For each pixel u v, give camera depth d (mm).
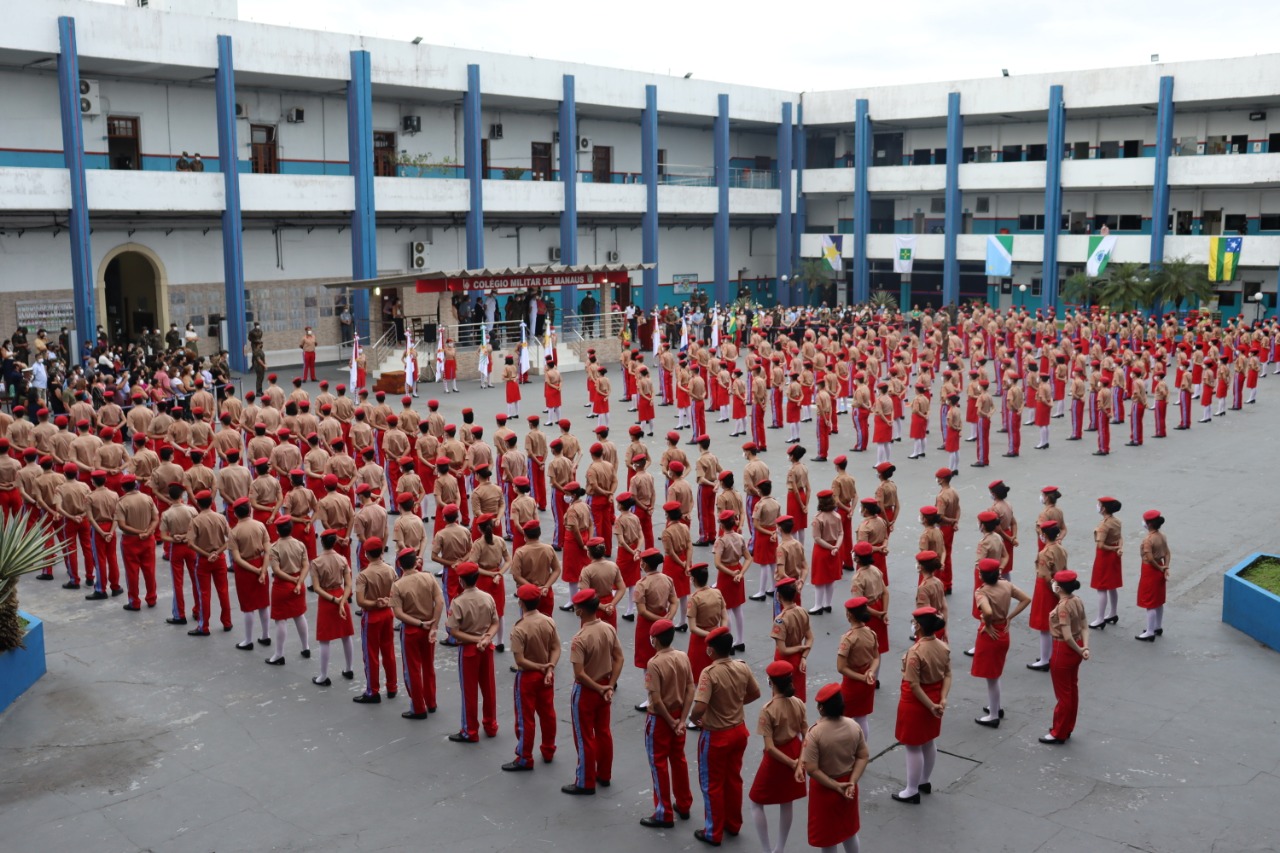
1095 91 47250
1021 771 10906
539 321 41250
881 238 54000
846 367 34562
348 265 42500
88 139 35000
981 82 49969
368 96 37969
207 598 14938
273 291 40156
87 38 31641
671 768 10070
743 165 58625
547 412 30188
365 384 33625
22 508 18312
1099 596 14992
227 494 17859
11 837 9828
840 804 8688
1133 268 45812
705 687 9430
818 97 54594
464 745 11672
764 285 60188
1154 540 14273
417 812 10219
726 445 27188
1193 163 45656
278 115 39719
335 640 14906
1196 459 25625
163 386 28203
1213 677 13266
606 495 17844
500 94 42219
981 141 53594
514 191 43156
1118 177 47625
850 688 11148
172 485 17391
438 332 36469
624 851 9516
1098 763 11062
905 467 24922
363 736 11891
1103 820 9930
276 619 13859
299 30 36281
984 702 12602
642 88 47469
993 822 9914
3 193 30500
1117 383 29516
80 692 13117
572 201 45000
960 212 52219
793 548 13773
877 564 14992
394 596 12148
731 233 57906
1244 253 45375
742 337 46469
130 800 10500
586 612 10430
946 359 40188
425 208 40344
